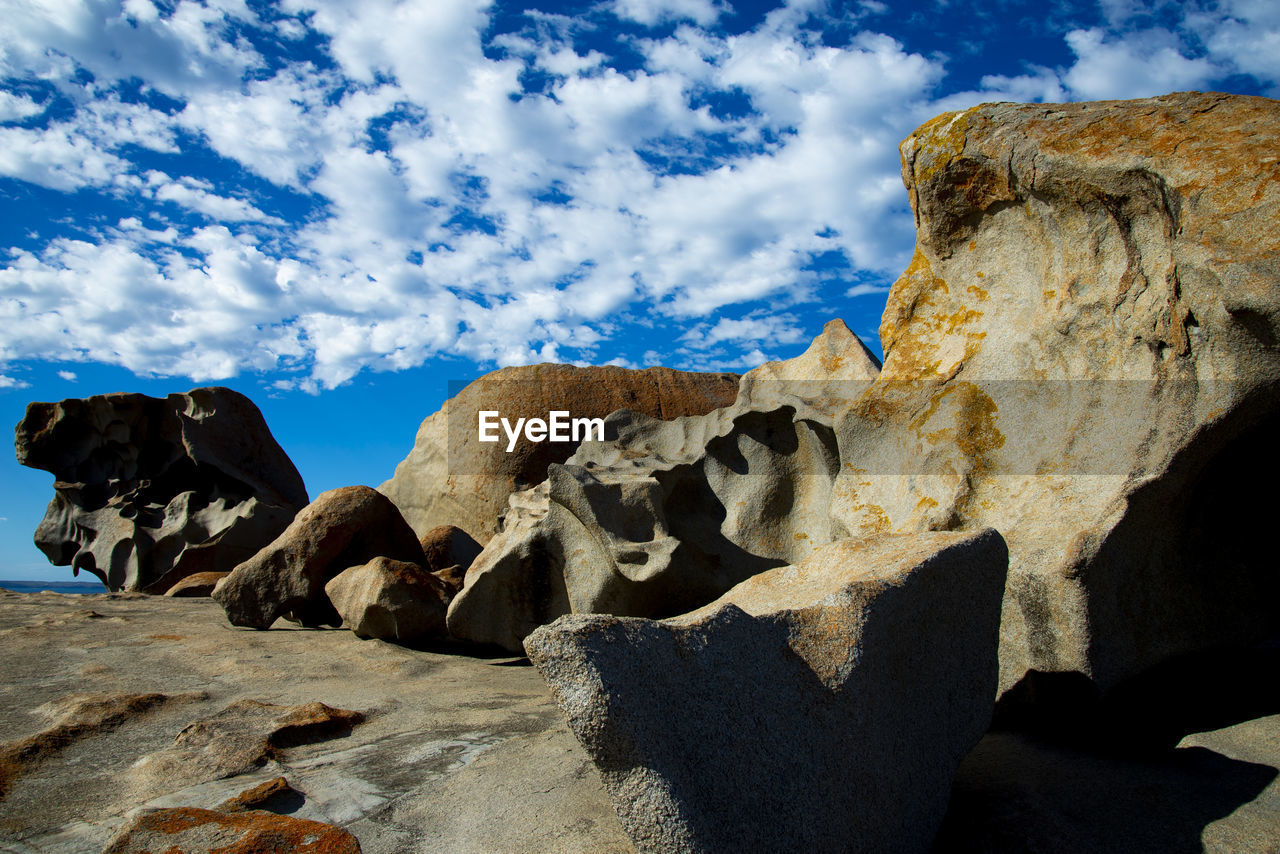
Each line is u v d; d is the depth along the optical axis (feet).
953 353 11.72
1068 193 9.87
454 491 27.58
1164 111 9.28
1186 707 8.61
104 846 5.80
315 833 5.82
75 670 11.98
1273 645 9.79
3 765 7.50
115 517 31.32
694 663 4.95
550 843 5.73
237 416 33.68
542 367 27.55
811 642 5.64
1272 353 7.66
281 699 10.25
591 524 13.29
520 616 14.02
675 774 4.47
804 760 5.14
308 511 17.94
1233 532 9.15
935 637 6.46
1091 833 6.05
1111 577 8.02
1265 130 8.32
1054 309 10.21
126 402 32.73
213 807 6.46
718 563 14.48
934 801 6.20
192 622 17.95
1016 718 8.49
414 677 12.13
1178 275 8.34
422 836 5.99
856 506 12.24
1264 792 6.43
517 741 8.00
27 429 33.19
